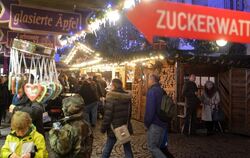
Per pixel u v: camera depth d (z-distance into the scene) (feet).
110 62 52.65
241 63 37.37
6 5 17.16
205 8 5.32
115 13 16.90
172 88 37.83
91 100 38.37
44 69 19.04
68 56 78.18
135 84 47.42
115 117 19.88
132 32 49.44
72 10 18.94
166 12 5.02
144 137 33.53
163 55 35.14
